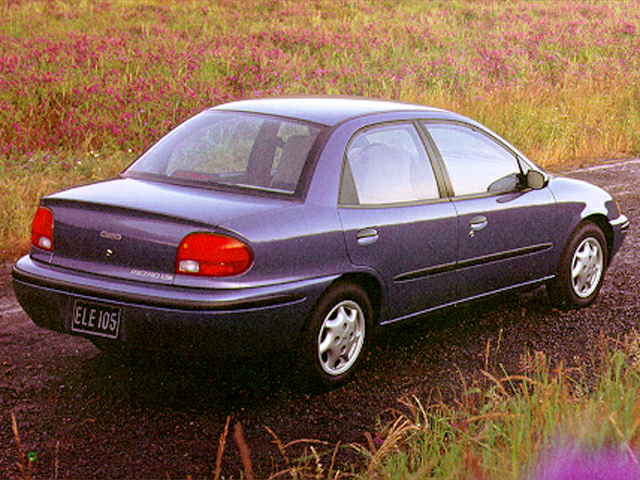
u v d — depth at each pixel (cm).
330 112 433
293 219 368
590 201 557
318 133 409
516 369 443
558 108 1448
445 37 1986
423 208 436
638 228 825
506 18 2400
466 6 2527
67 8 1961
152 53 1426
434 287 451
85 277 362
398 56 1712
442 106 1327
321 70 1462
